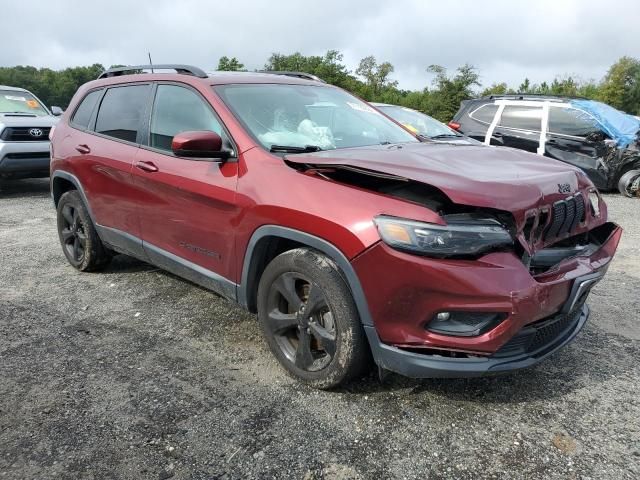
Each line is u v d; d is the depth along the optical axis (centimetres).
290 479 232
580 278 273
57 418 274
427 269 240
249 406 284
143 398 292
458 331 248
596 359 338
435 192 254
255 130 334
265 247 311
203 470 237
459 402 287
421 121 860
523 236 254
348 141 365
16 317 404
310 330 292
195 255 358
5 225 725
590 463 242
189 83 373
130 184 401
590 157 992
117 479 231
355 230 256
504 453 248
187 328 382
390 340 260
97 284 476
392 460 244
